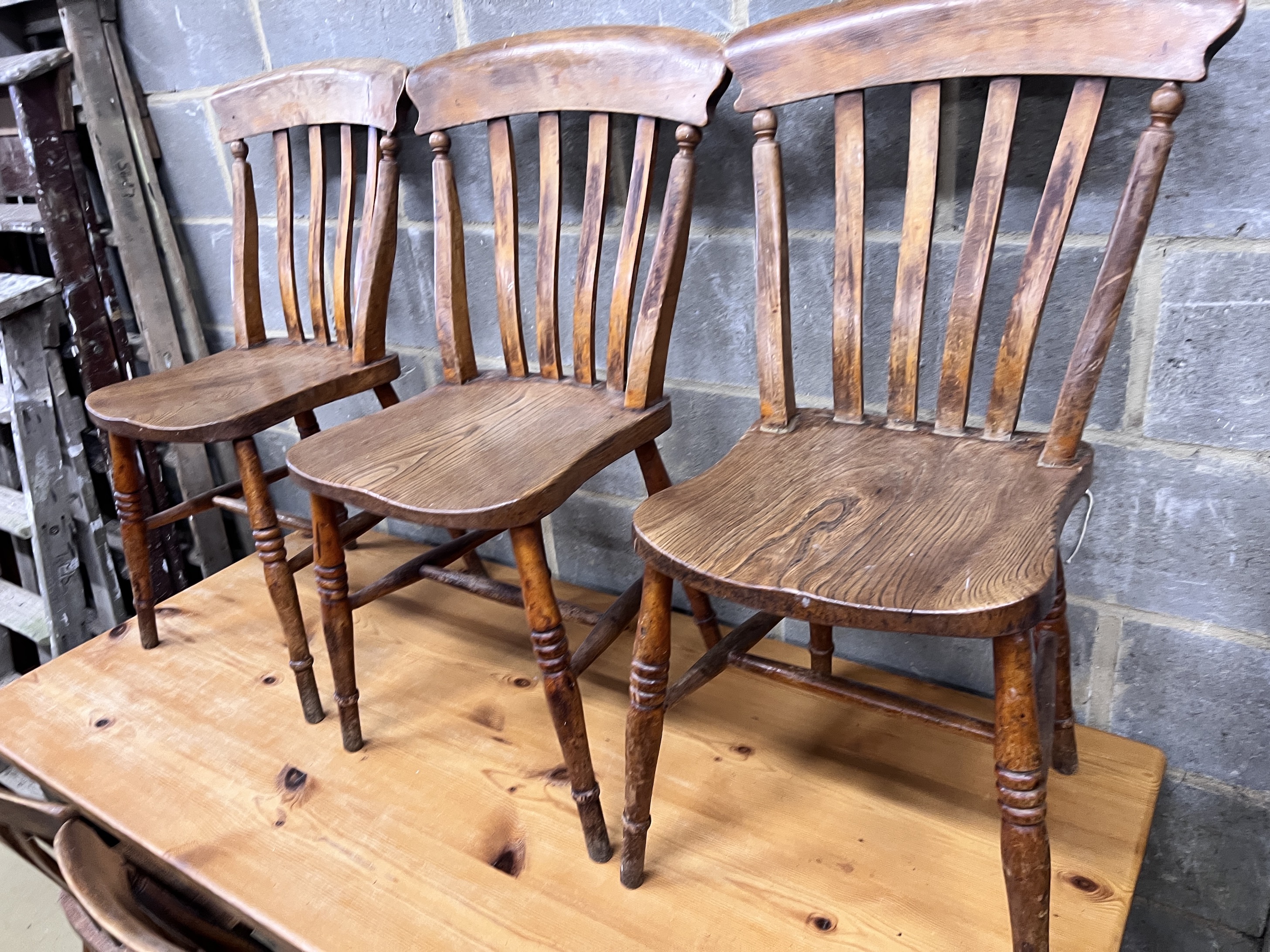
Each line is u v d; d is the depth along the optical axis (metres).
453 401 1.23
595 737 1.25
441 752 1.24
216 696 1.40
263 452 1.99
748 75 1.00
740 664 1.00
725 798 1.13
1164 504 1.08
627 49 1.08
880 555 0.79
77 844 0.77
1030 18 0.86
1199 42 0.79
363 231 1.36
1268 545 1.03
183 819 1.16
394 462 1.04
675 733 1.25
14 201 1.77
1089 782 1.12
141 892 1.07
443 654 1.47
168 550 1.94
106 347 1.75
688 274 1.30
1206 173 0.94
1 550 2.04
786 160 1.17
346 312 1.45
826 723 1.25
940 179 1.09
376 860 1.08
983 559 0.77
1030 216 1.05
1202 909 1.25
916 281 0.98
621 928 0.97
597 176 1.15
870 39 0.94
